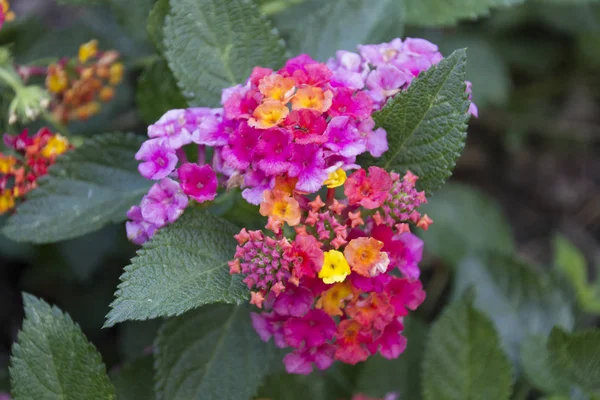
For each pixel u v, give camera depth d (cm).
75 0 36
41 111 33
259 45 31
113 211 31
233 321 31
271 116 27
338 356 28
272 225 27
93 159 32
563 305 37
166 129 29
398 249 28
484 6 35
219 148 28
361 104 28
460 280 38
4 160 32
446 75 28
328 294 28
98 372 29
